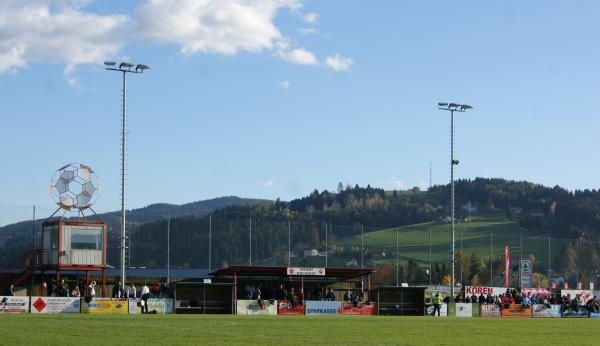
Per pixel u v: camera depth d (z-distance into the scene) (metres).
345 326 42.69
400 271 88.44
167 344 27.02
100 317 48.59
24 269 65.94
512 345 30.95
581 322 57.62
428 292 83.25
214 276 73.88
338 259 83.69
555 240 109.31
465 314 75.69
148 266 71.94
